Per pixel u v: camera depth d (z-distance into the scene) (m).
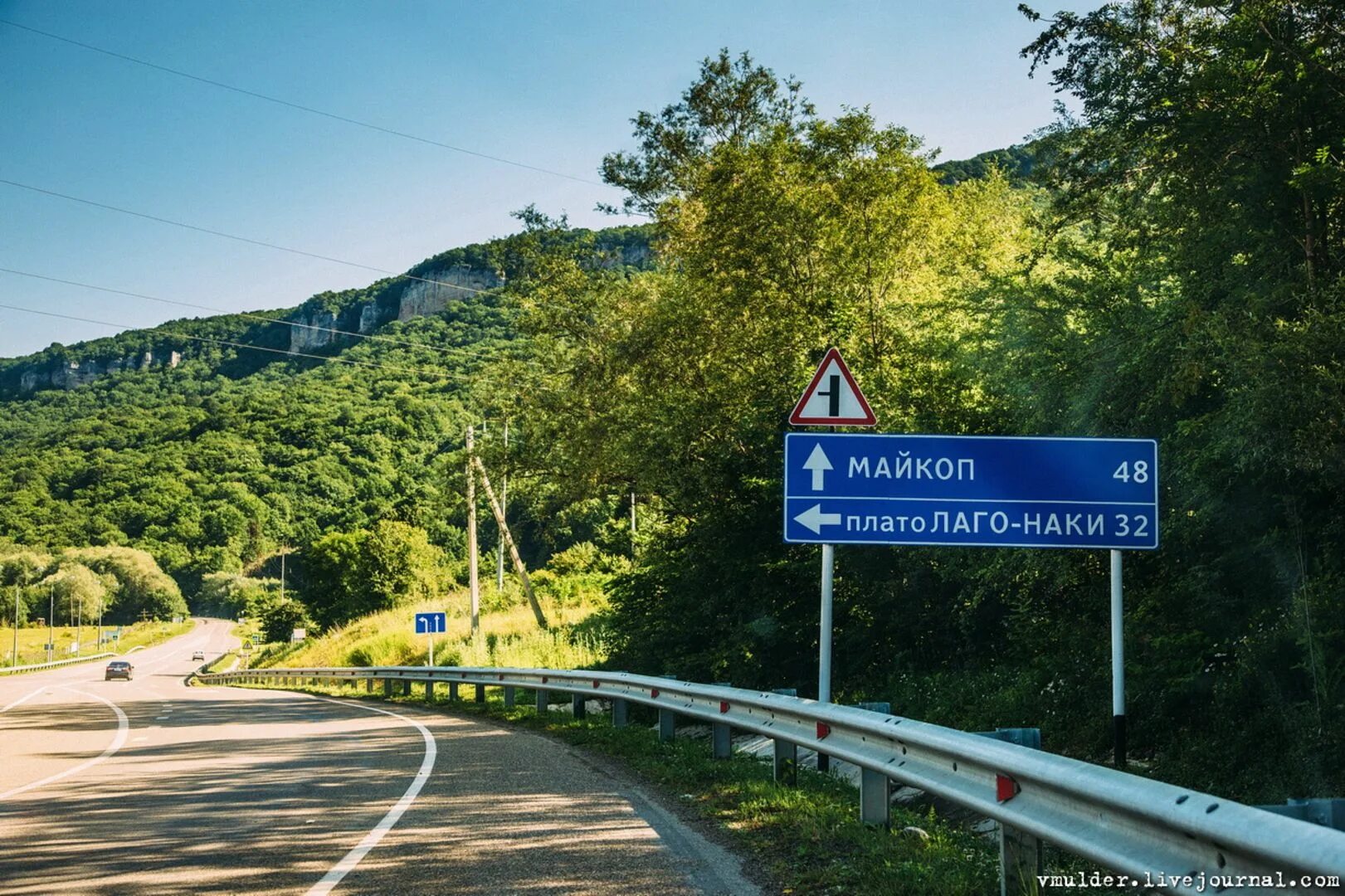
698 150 28.42
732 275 22.20
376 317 198.88
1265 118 10.24
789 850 7.20
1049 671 12.30
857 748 7.82
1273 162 10.40
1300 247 10.41
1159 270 12.08
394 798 9.74
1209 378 11.02
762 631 18.97
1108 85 11.31
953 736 6.20
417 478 110.06
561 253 31.12
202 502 197.62
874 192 20.97
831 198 21.42
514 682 22.22
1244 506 10.55
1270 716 8.85
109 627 187.25
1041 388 12.99
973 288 16.02
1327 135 10.11
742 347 22.08
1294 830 3.37
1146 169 11.60
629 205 30.02
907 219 21.06
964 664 16.64
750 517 19.94
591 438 29.53
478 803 9.36
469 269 170.12
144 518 198.62
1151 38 11.56
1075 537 9.25
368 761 12.91
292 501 173.00
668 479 21.91
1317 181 9.19
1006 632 15.91
